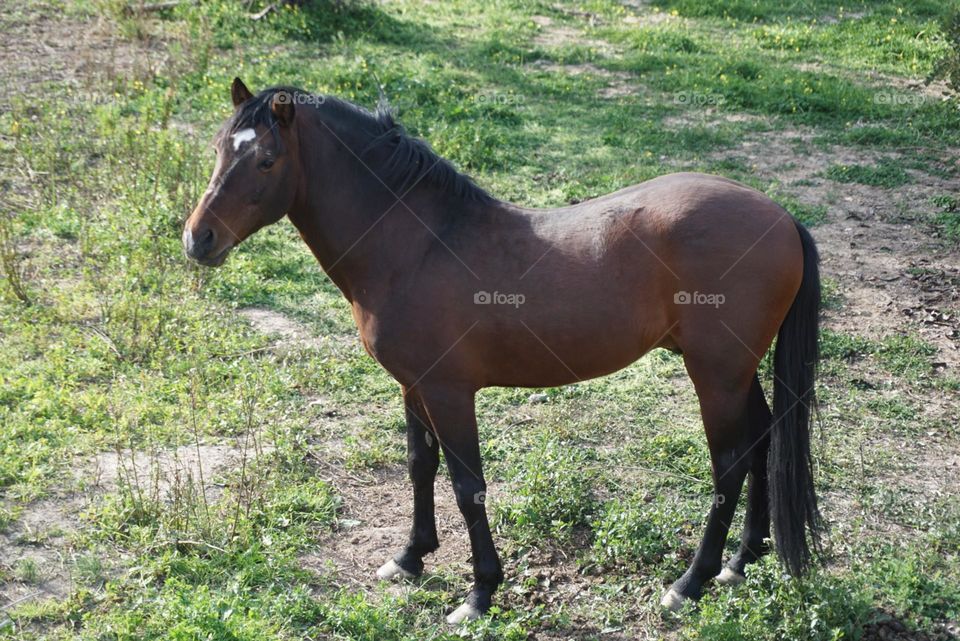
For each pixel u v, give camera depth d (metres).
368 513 4.98
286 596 4.14
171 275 7.43
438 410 4.08
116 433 5.34
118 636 3.89
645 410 5.95
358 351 6.61
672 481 5.20
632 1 16.88
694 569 4.23
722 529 4.16
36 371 6.08
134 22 13.06
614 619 4.18
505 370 4.12
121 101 10.76
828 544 4.52
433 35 14.29
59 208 8.34
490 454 5.46
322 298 7.36
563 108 11.32
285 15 13.70
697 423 5.78
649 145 10.23
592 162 9.71
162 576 4.36
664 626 4.15
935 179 9.41
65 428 5.51
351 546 4.72
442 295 3.97
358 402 6.02
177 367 6.20
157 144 9.23
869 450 5.39
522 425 5.78
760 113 11.34
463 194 4.10
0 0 14.37
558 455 5.12
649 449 5.47
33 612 4.07
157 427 5.53
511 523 4.84
